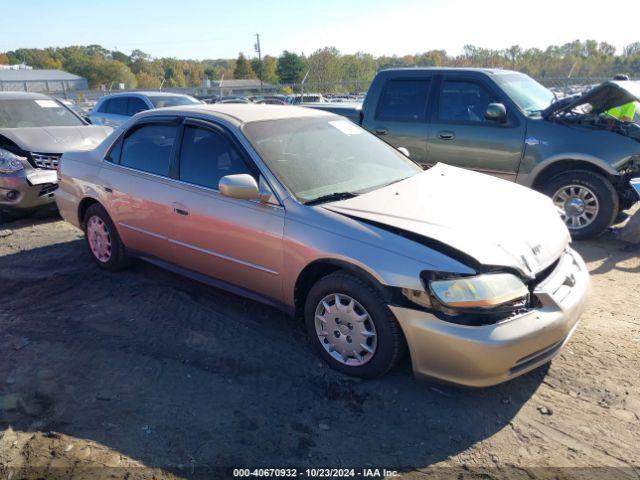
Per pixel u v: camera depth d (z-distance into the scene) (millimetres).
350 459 2732
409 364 3541
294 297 3615
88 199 5191
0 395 3242
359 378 3377
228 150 3998
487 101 6551
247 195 3562
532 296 3088
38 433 2910
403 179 4148
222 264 4012
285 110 4613
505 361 2885
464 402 3162
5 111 7895
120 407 3131
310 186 3752
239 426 2971
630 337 3857
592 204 5984
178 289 4781
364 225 3268
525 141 6203
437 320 2945
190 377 3430
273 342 3848
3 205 6895
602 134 5836
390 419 3025
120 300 4586
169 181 4328
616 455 2738
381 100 7332
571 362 3547
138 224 4629
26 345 3840
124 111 13117
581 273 3504
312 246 3363
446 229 3164
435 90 6895
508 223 3354
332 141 4348
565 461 2707
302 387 3316
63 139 7453
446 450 2793
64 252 5910
